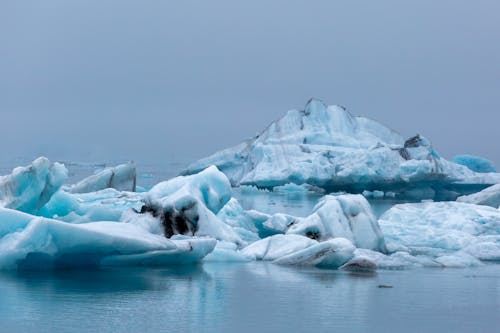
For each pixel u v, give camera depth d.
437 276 21.75
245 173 100.50
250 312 14.91
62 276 19.05
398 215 37.16
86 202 32.22
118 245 20.45
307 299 16.75
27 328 12.82
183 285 18.38
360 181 87.00
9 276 18.59
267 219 35.06
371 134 103.44
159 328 13.10
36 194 23.92
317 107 104.62
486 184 87.19
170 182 26.38
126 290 17.16
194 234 25.28
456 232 32.16
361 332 13.35
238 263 24.02
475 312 15.67
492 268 24.42
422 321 14.55
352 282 19.81
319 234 27.33
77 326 13.05
